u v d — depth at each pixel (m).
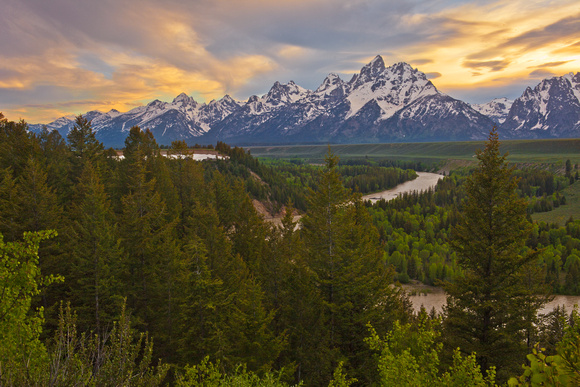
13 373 7.90
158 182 59.22
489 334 20.97
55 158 63.38
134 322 29.50
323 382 24.22
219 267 31.84
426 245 98.25
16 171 48.56
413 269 85.31
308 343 25.31
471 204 21.91
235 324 23.92
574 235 101.31
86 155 61.62
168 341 30.09
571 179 179.88
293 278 27.59
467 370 11.38
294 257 31.95
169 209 53.91
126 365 9.86
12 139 51.81
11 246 9.63
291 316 26.89
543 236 98.12
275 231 35.22
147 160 67.12
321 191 29.83
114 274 31.12
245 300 24.22
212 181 66.94
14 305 9.37
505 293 20.47
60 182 51.72
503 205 21.08
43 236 9.79
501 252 21.84
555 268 83.19
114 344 9.96
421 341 13.45
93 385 8.69
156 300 32.31
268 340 23.50
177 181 68.00
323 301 25.81
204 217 42.00
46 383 8.04
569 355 6.31
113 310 30.25
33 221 33.97
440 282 22.80
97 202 32.34
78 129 62.84
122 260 32.78
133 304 33.69
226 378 14.66
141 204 41.56
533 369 6.47
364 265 30.22
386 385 11.77
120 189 57.78
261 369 21.70
